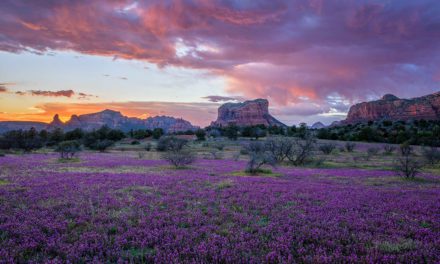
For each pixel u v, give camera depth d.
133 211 11.34
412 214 11.66
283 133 175.25
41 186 17.45
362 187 20.11
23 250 7.05
